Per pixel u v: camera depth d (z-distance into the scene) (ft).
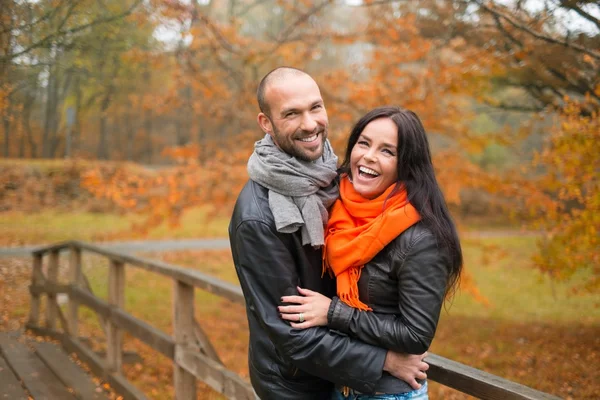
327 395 5.83
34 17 12.02
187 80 22.13
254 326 5.54
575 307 23.88
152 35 18.20
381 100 19.69
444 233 4.94
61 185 55.21
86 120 27.04
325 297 5.26
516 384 5.08
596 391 12.82
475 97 19.07
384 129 5.21
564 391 13.16
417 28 19.93
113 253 12.99
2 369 13.34
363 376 5.02
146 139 87.86
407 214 4.92
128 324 11.85
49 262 16.97
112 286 13.17
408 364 5.09
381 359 5.01
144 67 19.38
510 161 51.08
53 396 11.51
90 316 22.24
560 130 14.02
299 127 5.26
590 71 14.35
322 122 5.39
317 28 22.38
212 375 8.77
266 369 5.52
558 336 18.95
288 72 5.39
